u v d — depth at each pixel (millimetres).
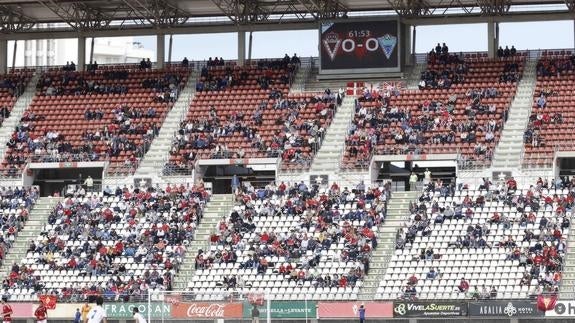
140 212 83250
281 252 77250
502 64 91938
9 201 86438
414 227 77062
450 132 85750
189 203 83188
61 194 91375
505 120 86375
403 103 89875
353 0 91875
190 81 96875
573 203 76500
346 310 69688
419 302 69188
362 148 85375
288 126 89438
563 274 71500
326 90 92000
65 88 97938
